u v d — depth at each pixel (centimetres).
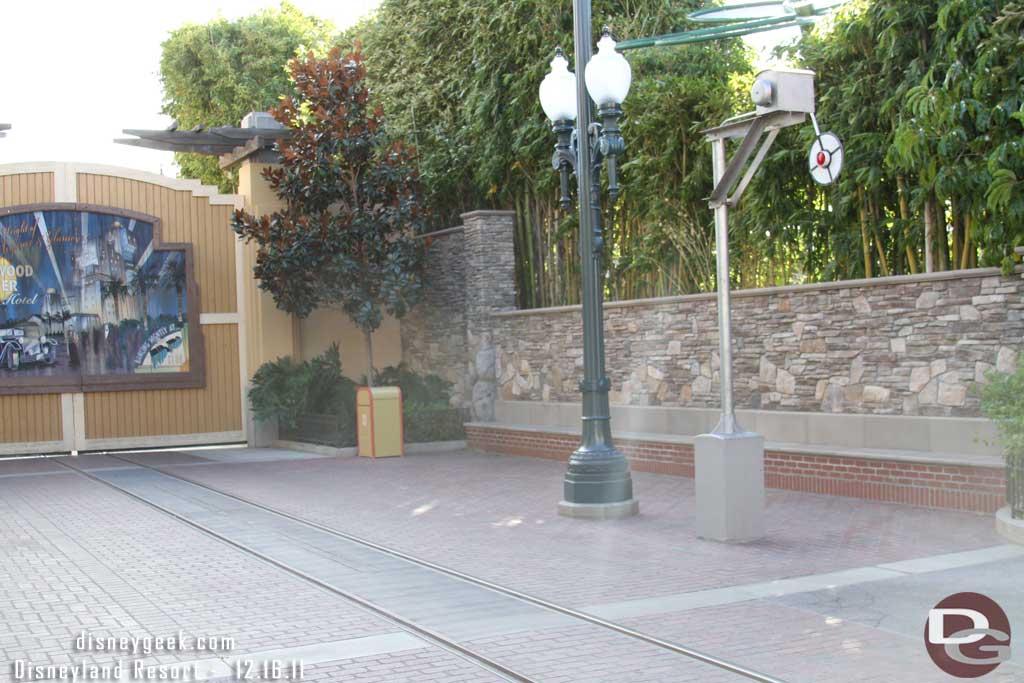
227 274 2089
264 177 1984
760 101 953
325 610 746
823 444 1310
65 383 1953
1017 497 955
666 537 1011
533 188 1902
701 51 1720
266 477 1559
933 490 1114
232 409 2083
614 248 1758
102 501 1330
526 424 1844
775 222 1438
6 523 1162
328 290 1997
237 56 3928
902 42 1191
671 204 1591
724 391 996
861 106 1254
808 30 1352
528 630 684
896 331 1234
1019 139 1048
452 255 2058
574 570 872
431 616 724
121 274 1998
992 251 1116
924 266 1261
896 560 871
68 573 885
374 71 2356
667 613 720
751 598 758
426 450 1897
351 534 1062
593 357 1155
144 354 2014
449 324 2086
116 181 2005
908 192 1240
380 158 1984
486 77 1905
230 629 696
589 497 1138
